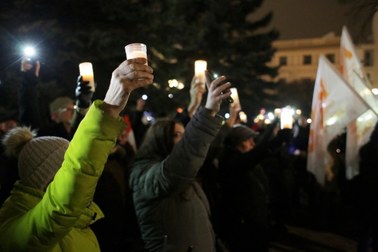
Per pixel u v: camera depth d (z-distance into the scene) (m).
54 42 10.27
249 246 4.15
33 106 3.97
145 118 8.56
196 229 2.90
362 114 4.56
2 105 8.79
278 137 4.02
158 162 3.04
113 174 3.85
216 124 2.68
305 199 11.22
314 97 4.84
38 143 1.96
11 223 1.76
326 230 8.05
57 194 1.61
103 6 10.66
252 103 25.22
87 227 2.05
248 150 4.37
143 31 11.77
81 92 3.18
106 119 1.59
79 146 1.60
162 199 2.86
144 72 1.56
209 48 22.53
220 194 4.22
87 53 10.61
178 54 19.72
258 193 4.20
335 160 6.76
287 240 7.39
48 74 10.23
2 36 9.35
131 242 4.11
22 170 1.94
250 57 24.69
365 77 5.17
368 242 4.22
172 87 14.24
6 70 9.01
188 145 2.68
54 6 10.38
